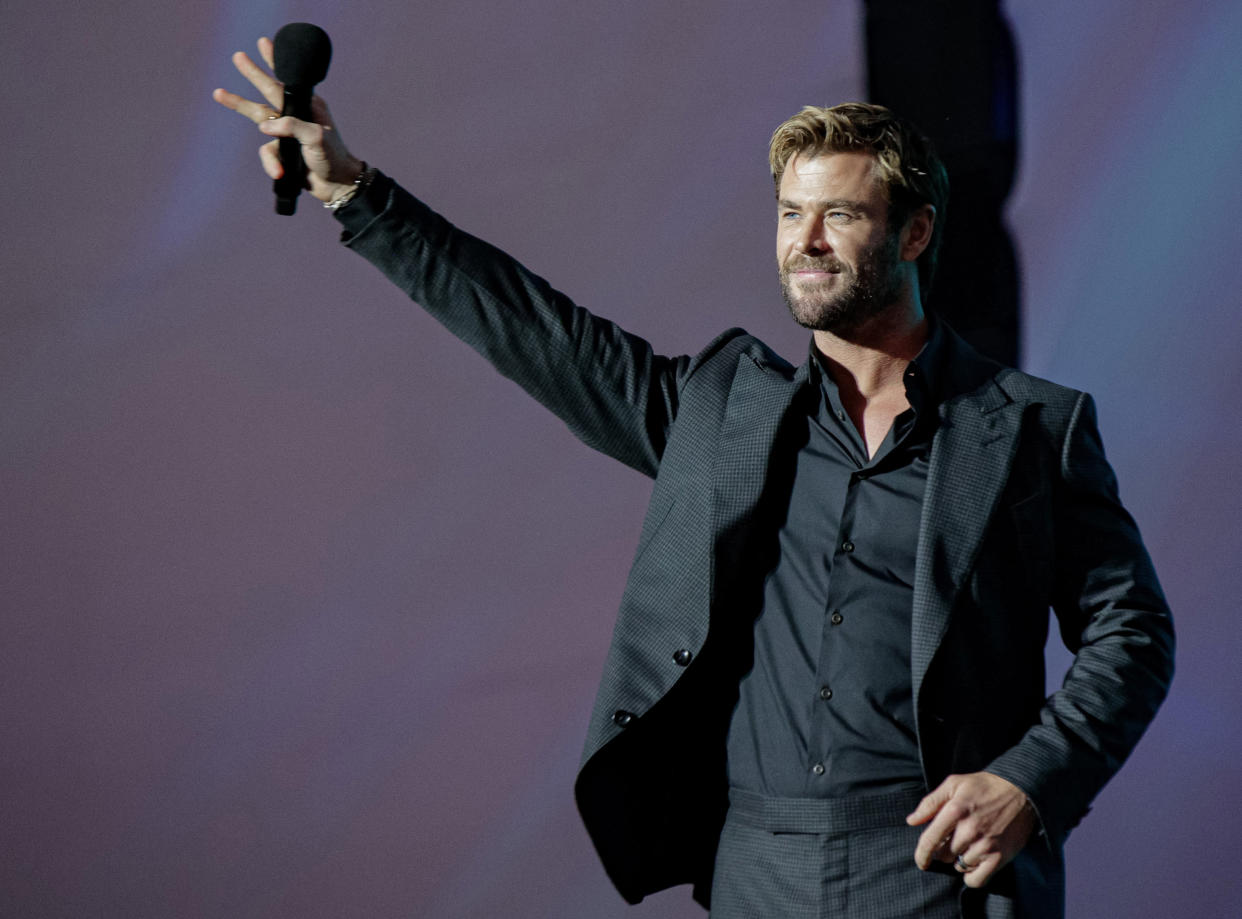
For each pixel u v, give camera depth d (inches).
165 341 245.1
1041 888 131.2
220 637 240.1
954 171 204.4
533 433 229.5
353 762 233.1
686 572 142.2
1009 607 134.4
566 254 230.4
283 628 238.2
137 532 244.7
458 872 227.5
